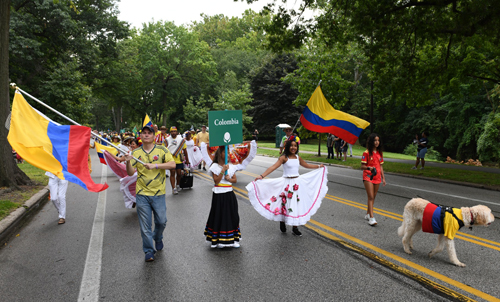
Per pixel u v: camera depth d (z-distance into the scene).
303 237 5.21
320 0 12.53
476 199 8.30
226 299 3.28
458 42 12.54
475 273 3.87
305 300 3.25
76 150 4.44
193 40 46.28
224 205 4.64
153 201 4.37
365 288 3.50
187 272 3.93
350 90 42.59
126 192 6.90
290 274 3.85
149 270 3.99
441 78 13.62
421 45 12.67
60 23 21.23
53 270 4.04
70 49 24.38
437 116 36.28
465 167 16.12
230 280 3.70
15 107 4.35
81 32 24.75
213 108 42.31
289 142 5.37
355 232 5.45
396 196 8.60
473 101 29.25
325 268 4.02
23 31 19.42
